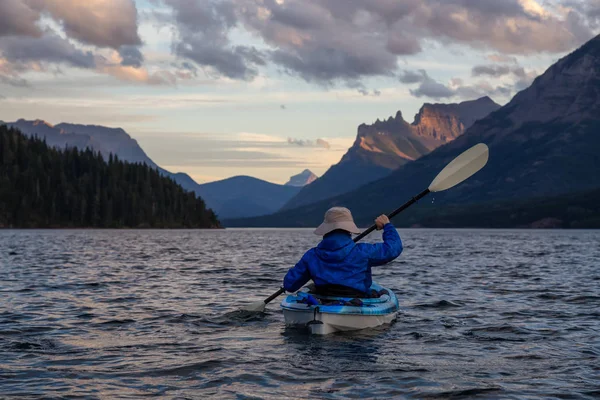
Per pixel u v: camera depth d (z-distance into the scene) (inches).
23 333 401.1
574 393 258.2
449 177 474.0
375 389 264.7
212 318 465.1
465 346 360.8
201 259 1307.8
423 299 592.7
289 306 404.5
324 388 266.5
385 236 410.0
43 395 253.1
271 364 312.5
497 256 1505.9
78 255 1461.6
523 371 298.7
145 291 653.9
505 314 491.8
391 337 386.9
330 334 392.5
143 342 372.5
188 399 248.8
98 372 295.1
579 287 710.5
